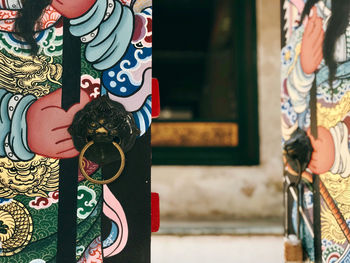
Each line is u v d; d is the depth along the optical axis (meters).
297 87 1.47
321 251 1.32
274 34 3.48
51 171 1.13
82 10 1.17
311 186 1.38
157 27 3.84
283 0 1.59
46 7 1.17
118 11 1.18
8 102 1.14
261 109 3.45
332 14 1.31
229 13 3.72
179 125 3.62
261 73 3.46
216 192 3.41
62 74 1.15
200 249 2.41
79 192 1.13
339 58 1.27
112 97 1.15
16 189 1.12
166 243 2.40
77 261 1.12
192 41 3.82
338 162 1.25
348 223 1.20
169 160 3.46
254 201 3.40
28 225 1.12
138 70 1.17
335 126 1.27
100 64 1.16
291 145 1.40
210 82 3.77
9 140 1.13
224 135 3.61
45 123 1.14
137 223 1.13
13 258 1.11
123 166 1.11
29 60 1.15
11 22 1.16
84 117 1.14
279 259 2.39
